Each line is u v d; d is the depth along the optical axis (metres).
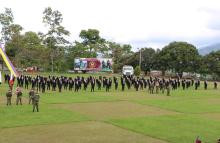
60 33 132.50
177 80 78.00
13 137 28.30
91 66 131.88
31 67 129.50
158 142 28.03
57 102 47.97
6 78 77.69
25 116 36.88
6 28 124.25
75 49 145.88
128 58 156.75
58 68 132.75
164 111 42.88
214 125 35.00
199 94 64.50
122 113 40.59
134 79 72.75
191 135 30.44
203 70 129.88
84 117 37.28
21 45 125.00
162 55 140.00
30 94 45.19
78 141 27.62
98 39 161.75
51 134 29.61
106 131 31.22
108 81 65.31
